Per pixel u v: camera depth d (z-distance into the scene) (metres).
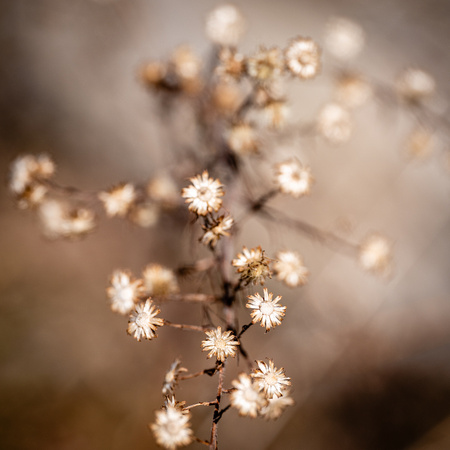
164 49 0.47
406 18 0.50
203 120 0.32
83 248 0.45
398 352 0.49
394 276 0.51
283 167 0.27
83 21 0.47
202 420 0.43
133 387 0.44
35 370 0.43
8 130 0.45
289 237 0.46
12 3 0.47
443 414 0.47
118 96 0.47
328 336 0.48
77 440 0.42
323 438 0.46
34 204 0.28
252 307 0.24
